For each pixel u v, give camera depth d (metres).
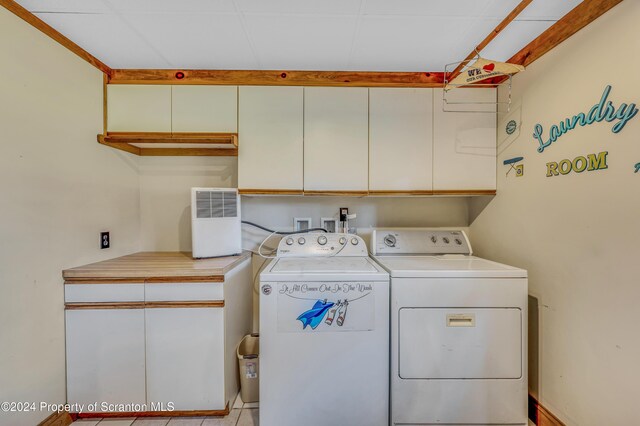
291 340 1.43
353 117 1.89
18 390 1.30
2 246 1.24
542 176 1.52
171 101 1.86
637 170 1.06
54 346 1.48
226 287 1.61
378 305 1.44
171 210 2.22
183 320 1.57
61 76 1.52
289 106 1.88
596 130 1.22
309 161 1.89
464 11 1.37
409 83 1.92
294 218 2.27
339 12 1.38
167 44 1.63
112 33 1.52
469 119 1.91
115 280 1.55
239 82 1.89
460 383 1.45
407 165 1.90
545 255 1.50
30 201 1.36
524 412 1.45
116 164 1.95
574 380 1.33
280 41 1.61
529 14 1.36
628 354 1.09
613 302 1.15
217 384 1.59
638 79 1.05
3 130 1.24
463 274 1.44
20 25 1.31
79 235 1.64
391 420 1.46
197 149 2.21
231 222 1.95
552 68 1.45
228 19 1.42
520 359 1.45
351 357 1.44
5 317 1.25
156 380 1.58
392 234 2.03
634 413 1.07
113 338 1.56
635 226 1.07
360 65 1.87
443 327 1.44
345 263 1.72
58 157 1.50
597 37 1.21
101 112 1.81
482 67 1.52
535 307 1.58
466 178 1.91
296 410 1.44
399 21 1.44
